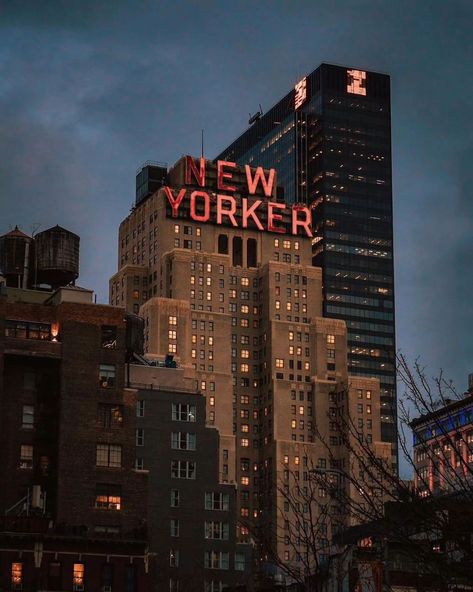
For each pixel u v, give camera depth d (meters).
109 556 140.75
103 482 148.25
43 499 144.12
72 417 149.25
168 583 172.00
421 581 46.06
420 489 46.53
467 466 43.28
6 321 151.62
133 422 151.88
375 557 71.56
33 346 151.12
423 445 45.16
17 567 136.25
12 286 172.88
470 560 41.00
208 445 182.50
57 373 152.12
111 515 147.00
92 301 157.38
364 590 71.69
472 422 45.06
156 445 179.88
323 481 55.91
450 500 42.09
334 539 79.38
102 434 150.00
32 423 149.25
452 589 43.09
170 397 183.12
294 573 64.56
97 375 152.00
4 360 150.00
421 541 42.62
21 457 147.50
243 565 176.88
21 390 150.00
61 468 146.75
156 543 174.38
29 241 174.38
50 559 138.00
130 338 178.12
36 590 135.75
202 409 184.00
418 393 45.38
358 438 52.56
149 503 176.38
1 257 172.75
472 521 41.06
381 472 47.06
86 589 138.38
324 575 69.75
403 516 43.56
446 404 45.50
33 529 138.25
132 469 149.88
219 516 179.12
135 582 140.88
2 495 145.00
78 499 146.12
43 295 162.62
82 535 141.75
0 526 137.12
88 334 153.25
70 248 175.00
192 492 179.12
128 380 175.75
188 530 176.75
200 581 172.00
